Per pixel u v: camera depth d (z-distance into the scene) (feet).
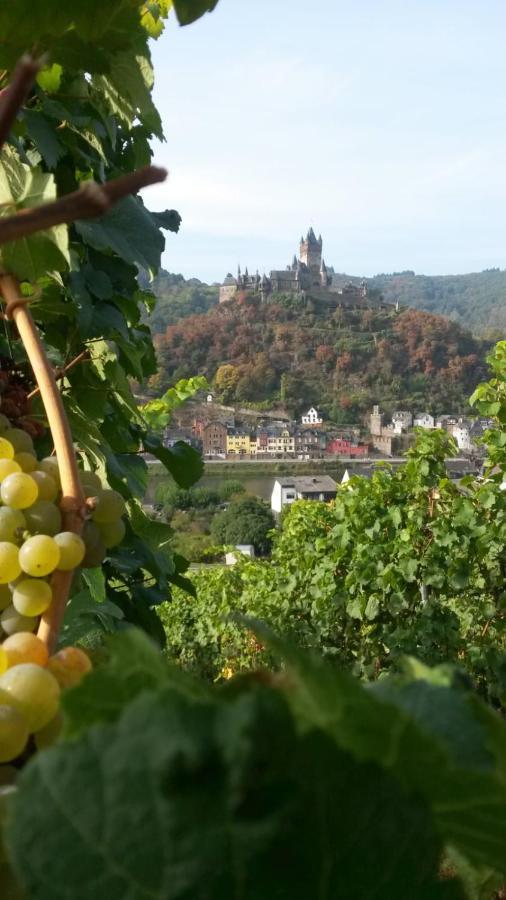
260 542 97.09
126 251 7.68
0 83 4.60
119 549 10.59
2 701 2.62
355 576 29.50
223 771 1.28
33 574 3.26
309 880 1.36
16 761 2.70
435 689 1.72
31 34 4.04
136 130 11.14
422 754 1.38
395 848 1.42
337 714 1.37
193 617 43.88
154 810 1.32
